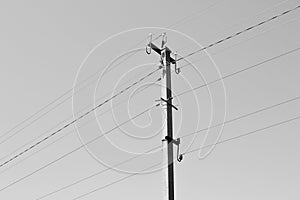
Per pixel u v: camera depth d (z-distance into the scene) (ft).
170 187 49.78
